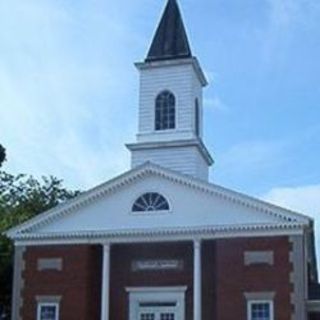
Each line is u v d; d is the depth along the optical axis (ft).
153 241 136.87
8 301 176.55
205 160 164.45
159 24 171.01
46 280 138.21
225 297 129.70
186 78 161.99
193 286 135.74
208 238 133.39
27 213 196.03
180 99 160.86
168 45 166.71
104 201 139.13
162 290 137.59
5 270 173.78
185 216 134.62
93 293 138.72
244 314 128.36
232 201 133.28
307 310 128.67
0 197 203.31
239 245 131.34
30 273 139.23
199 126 167.73
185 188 136.15
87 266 137.39
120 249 141.38
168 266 138.41
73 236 138.31
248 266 130.11
